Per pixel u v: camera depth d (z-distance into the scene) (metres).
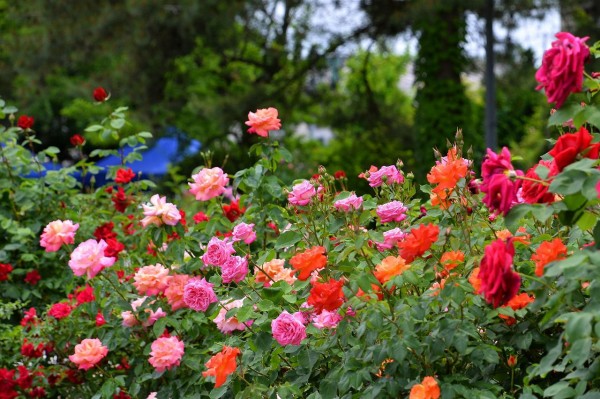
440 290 2.71
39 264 5.47
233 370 2.97
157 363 3.80
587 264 2.12
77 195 5.78
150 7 13.49
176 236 4.06
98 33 14.02
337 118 16.75
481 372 2.81
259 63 16.67
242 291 3.37
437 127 14.41
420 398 2.51
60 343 4.38
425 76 14.62
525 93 15.98
